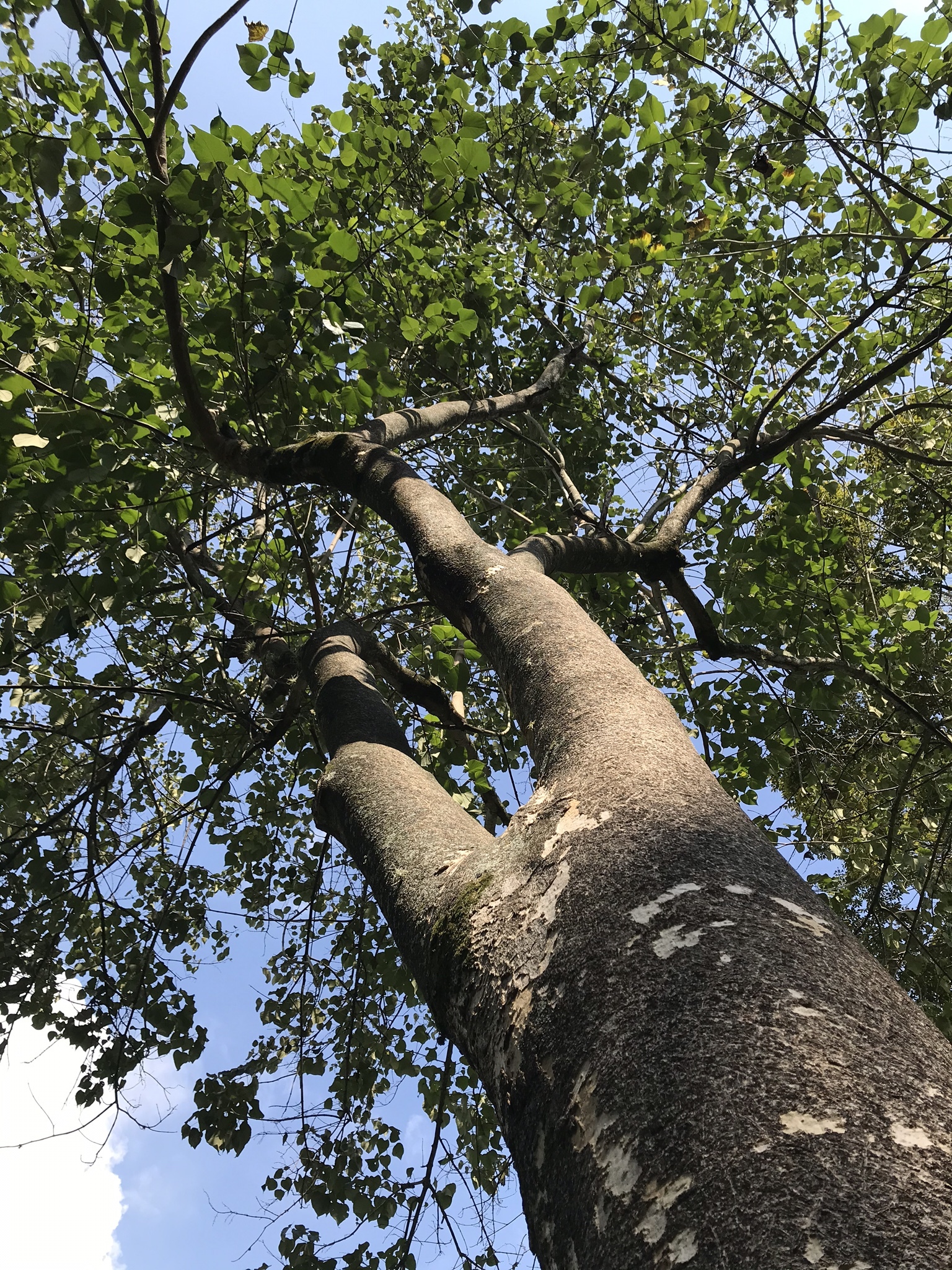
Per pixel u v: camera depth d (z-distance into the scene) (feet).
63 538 8.96
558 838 3.36
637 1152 2.06
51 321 10.14
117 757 13.10
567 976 2.67
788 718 12.89
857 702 13.73
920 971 11.69
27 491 8.07
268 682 14.92
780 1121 1.95
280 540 13.38
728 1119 1.99
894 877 13.28
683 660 15.88
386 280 12.95
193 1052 12.54
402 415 10.02
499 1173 13.65
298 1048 13.39
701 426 14.88
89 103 7.80
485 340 14.82
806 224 10.04
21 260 12.14
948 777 12.95
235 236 7.72
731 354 15.17
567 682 4.52
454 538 6.51
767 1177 1.83
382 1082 14.17
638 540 13.10
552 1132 2.38
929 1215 1.71
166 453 10.07
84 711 11.83
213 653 12.87
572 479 18.33
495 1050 2.83
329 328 8.65
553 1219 2.27
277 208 9.76
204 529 13.74
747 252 10.71
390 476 7.64
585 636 5.01
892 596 11.37
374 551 19.17
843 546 12.37
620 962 2.57
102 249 8.96
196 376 9.23
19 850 12.34
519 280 14.79
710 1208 1.84
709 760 13.91
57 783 13.23
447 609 6.31
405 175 13.35
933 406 12.15
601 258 11.03
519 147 13.23
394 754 6.07
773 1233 1.73
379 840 4.75
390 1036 14.58
